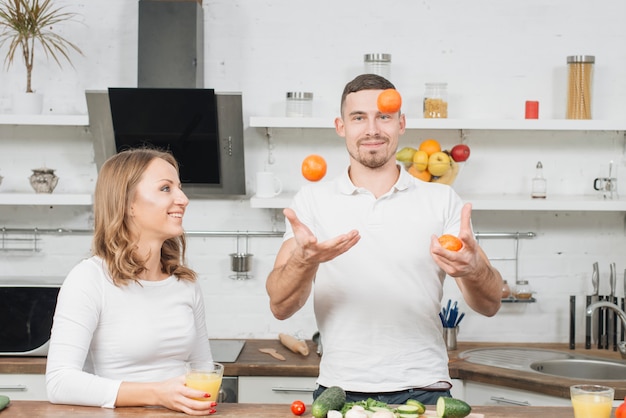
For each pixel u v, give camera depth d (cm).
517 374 315
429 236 248
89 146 393
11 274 395
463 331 395
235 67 391
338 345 245
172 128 361
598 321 379
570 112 371
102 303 228
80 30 389
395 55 391
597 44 391
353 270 245
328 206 254
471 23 391
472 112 392
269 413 209
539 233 397
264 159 394
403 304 243
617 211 396
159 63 367
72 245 396
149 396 210
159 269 242
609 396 196
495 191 395
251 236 395
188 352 241
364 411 189
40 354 339
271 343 382
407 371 241
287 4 390
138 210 232
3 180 394
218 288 396
